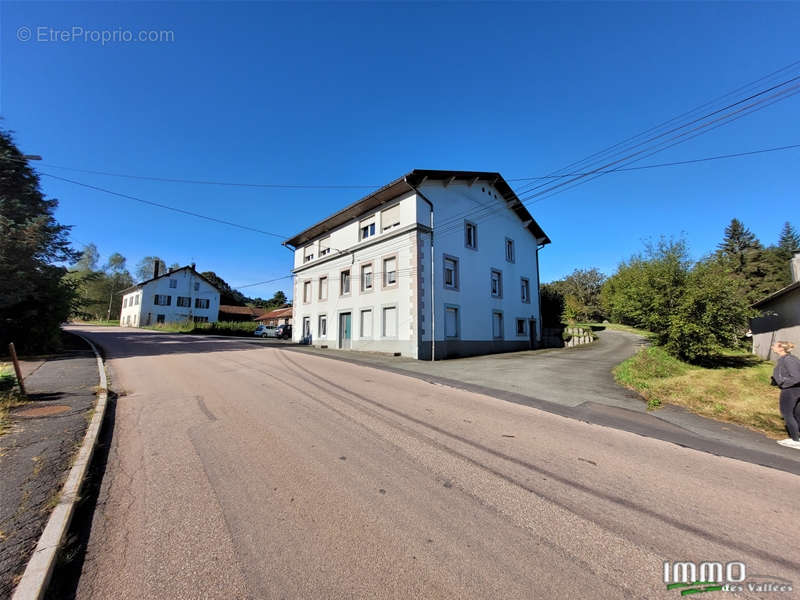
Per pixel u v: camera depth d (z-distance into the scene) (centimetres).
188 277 5472
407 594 230
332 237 2402
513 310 2308
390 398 781
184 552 271
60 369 1091
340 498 354
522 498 362
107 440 509
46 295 1582
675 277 1155
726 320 1070
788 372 540
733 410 700
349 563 259
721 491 385
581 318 5675
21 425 544
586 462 458
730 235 5294
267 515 322
